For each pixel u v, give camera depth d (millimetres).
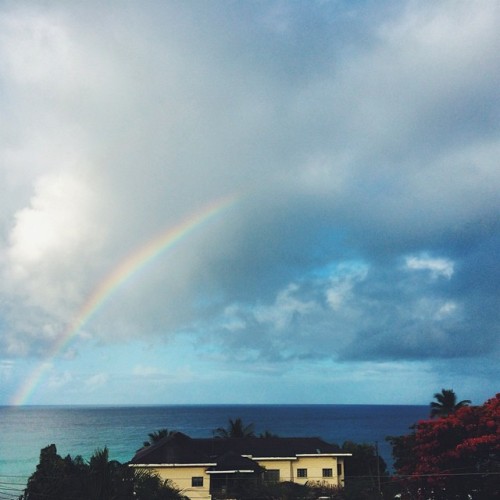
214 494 47906
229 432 73500
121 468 35219
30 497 38031
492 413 41344
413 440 47281
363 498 44844
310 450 55250
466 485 40281
